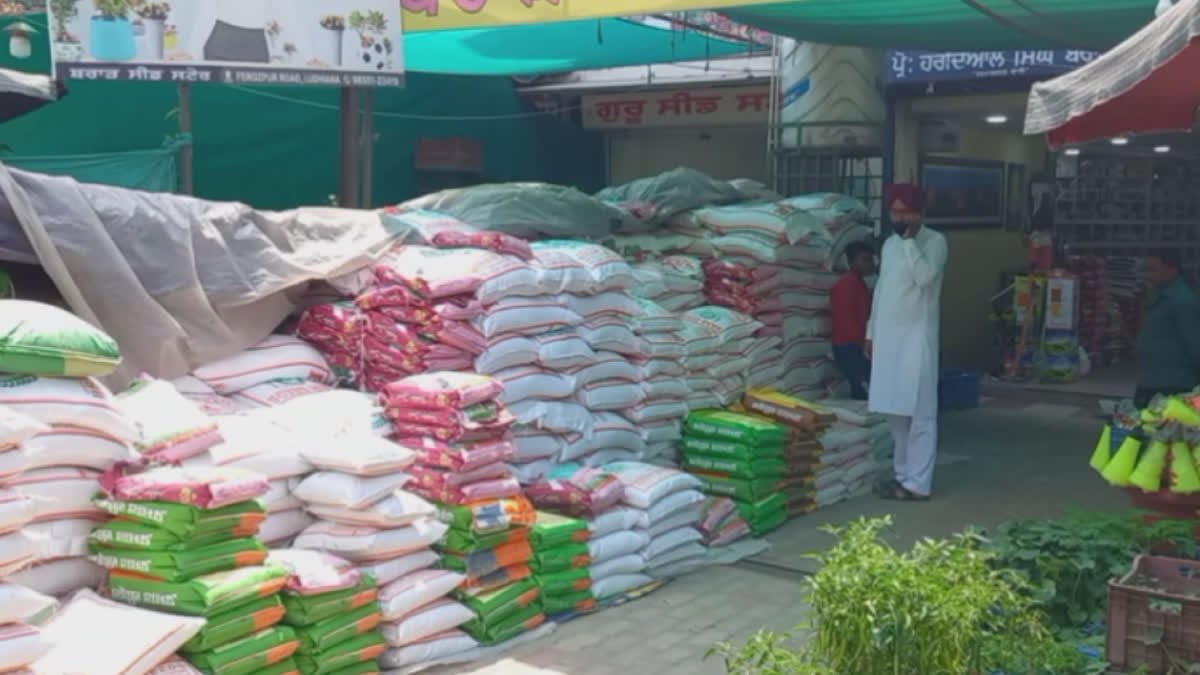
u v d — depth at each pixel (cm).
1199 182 1576
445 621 503
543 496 581
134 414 449
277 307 594
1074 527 503
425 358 579
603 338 651
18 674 344
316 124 1156
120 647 386
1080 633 459
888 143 1147
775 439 712
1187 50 490
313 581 445
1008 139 1362
